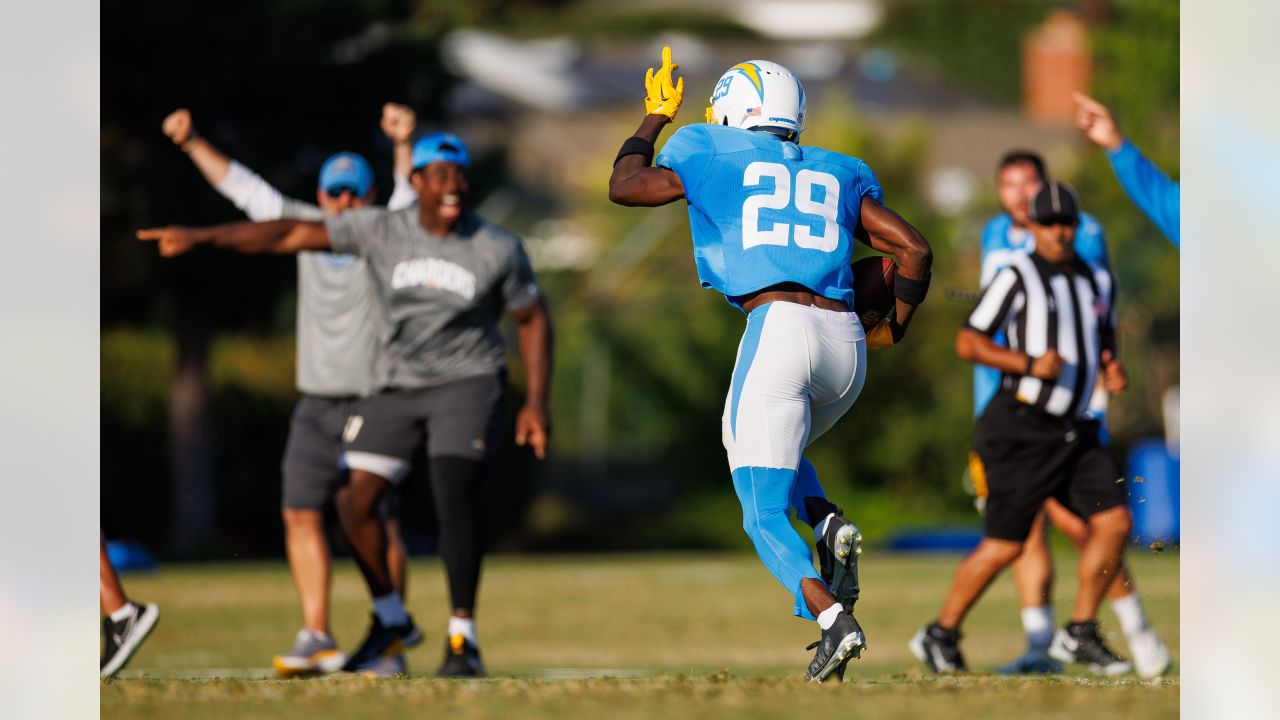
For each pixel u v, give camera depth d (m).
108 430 77.25
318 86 71.12
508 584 48.78
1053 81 168.50
